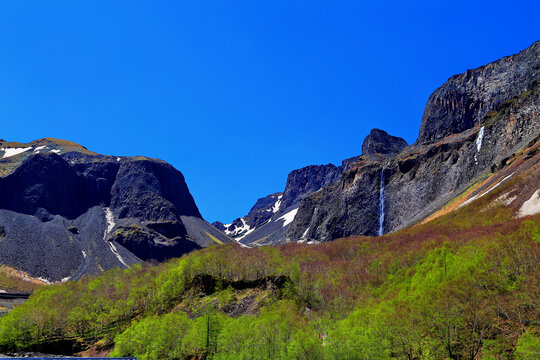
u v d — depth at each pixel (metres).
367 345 61.09
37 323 127.56
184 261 146.50
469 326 59.22
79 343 125.25
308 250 179.12
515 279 65.56
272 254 152.50
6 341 118.81
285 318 85.12
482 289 65.94
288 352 67.19
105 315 132.38
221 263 142.25
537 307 57.44
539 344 48.50
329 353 63.34
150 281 148.62
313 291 114.12
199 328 89.81
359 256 150.12
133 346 94.00
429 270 85.94
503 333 55.81
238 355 73.81
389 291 93.38
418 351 58.47
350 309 92.62
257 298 117.69
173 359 88.94
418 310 64.75
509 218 114.88
